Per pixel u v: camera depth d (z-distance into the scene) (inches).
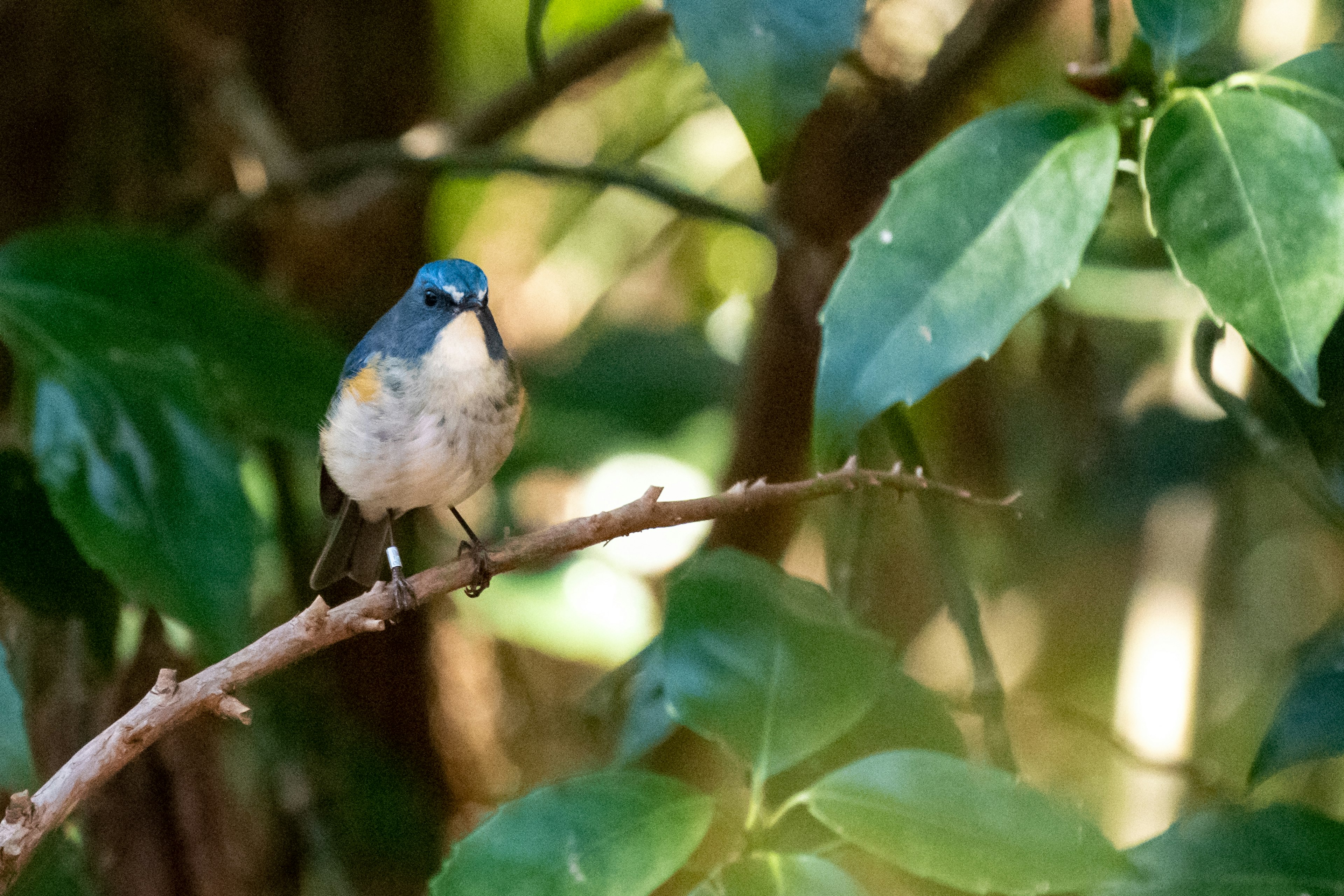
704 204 315.3
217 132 347.9
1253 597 410.0
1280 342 158.9
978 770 166.2
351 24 370.0
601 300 543.2
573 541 188.5
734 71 154.7
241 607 207.6
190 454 213.3
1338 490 208.2
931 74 280.8
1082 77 189.0
